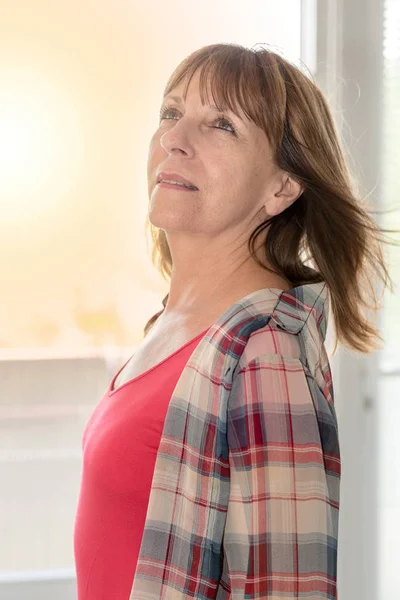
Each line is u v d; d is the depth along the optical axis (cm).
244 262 86
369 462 180
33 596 167
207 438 72
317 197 87
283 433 71
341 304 92
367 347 95
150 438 77
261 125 83
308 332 79
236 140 82
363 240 90
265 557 69
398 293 176
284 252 90
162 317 92
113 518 80
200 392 73
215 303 85
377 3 168
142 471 77
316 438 72
